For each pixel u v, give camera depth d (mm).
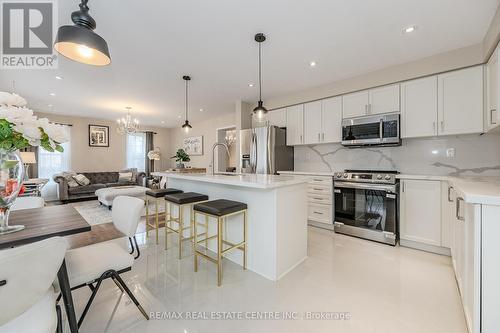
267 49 2613
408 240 2793
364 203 3102
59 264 925
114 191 4906
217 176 2643
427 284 1956
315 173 3600
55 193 6234
